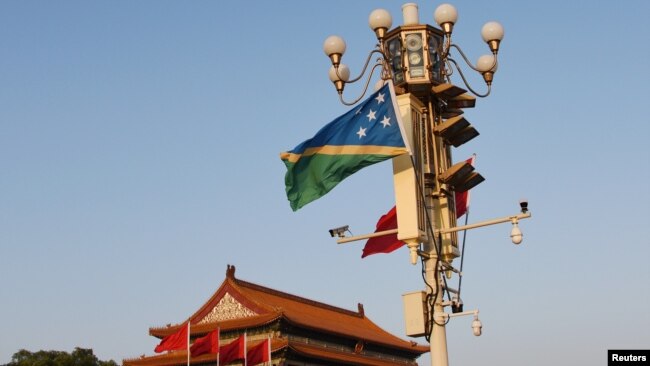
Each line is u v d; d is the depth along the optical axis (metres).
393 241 28.05
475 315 23.58
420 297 23.78
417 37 24.67
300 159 25.14
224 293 84.00
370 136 24.09
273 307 80.00
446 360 23.52
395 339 101.69
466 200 28.66
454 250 24.83
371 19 24.66
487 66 24.98
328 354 83.88
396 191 24.05
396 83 24.81
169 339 68.81
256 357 75.44
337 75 24.73
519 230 23.27
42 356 118.75
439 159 25.22
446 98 25.52
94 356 123.19
